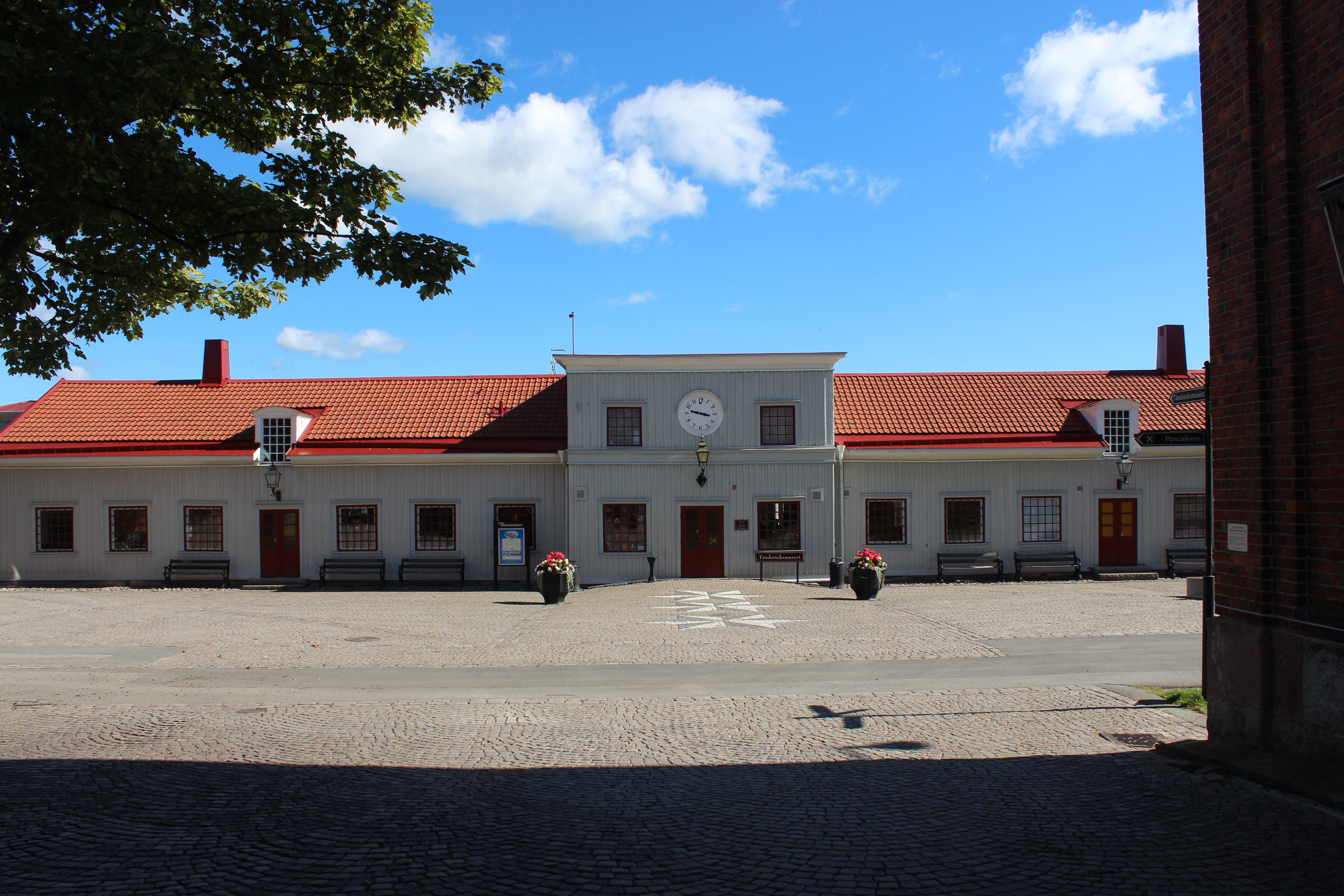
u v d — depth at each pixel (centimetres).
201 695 1134
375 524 2745
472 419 2889
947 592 2392
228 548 2748
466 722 973
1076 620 1770
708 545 2692
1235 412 772
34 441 2805
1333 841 573
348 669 1323
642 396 2695
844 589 2470
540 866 546
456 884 518
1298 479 709
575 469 2677
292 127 1180
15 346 1119
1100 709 991
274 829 611
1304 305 707
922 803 664
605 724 959
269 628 1764
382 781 736
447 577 2719
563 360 2670
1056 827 607
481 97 1245
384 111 1205
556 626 1762
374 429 2839
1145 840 580
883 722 951
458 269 1014
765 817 637
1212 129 795
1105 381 3159
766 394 2706
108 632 1712
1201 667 1267
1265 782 680
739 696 1099
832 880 523
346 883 518
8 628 1759
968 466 2795
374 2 1180
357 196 1026
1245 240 752
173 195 931
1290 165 711
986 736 877
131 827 612
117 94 802
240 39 1074
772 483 2698
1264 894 498
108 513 2753
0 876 524
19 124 759
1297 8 710
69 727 945
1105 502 2831
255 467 2750
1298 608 711
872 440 2812
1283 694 720
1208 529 933
